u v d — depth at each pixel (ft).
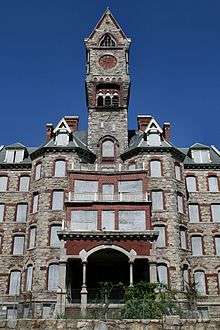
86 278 132.77
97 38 188.85
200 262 149.28
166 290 115.14
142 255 123.24
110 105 176.35
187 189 161.07
